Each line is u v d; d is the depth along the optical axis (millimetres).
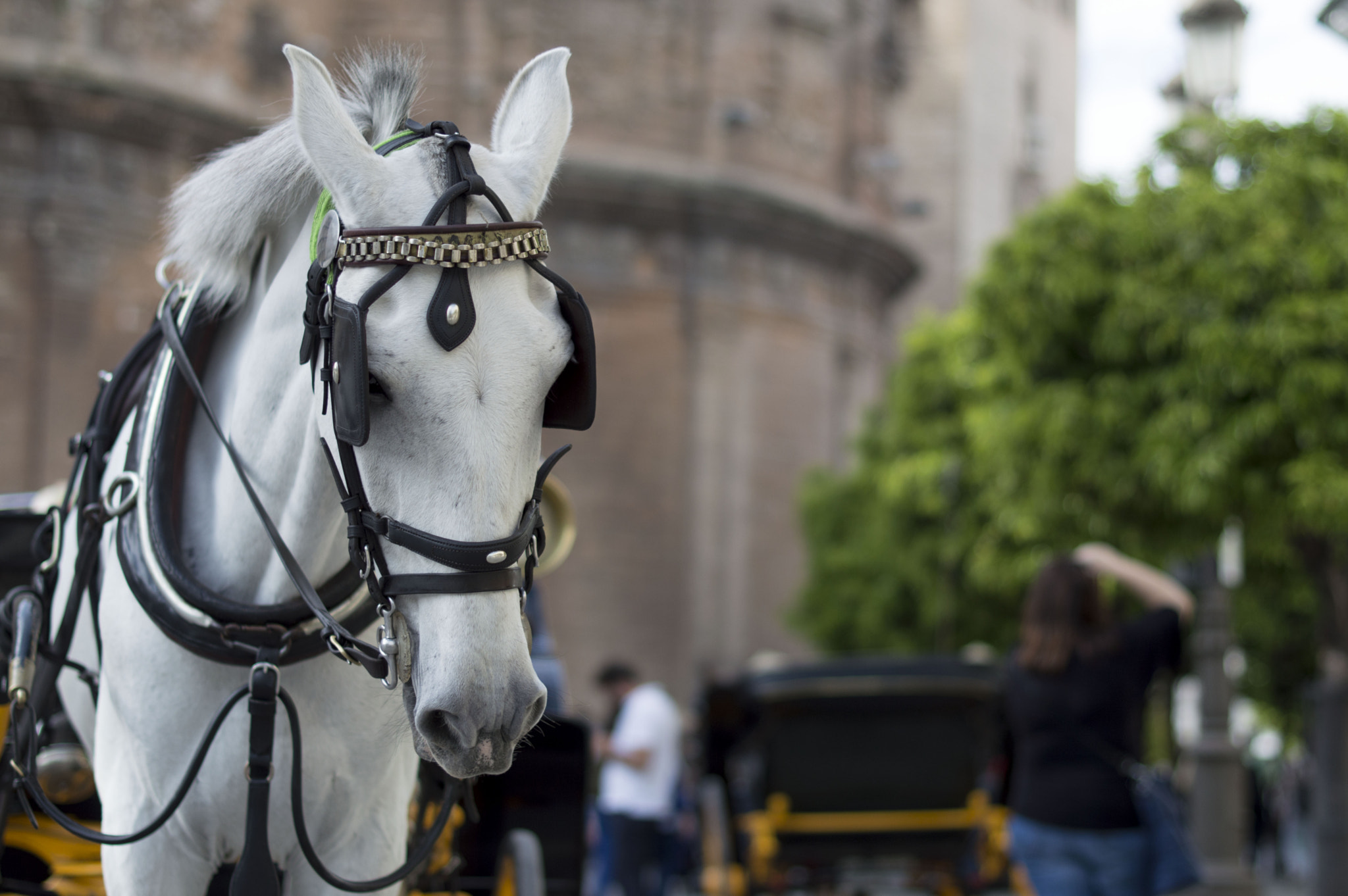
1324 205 10117
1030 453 10930
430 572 2131
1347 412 9609
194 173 2902
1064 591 5352
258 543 2734
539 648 5441
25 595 3160
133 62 21438
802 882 10102
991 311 11281
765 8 27641
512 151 2482
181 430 2879
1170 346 10336
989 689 9461
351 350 2129
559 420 2316
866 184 29547
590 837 11859
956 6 41688
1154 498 10336
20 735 2986
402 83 2719
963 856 9695
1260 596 20266
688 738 15508
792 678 9578
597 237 26016
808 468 27750
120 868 2793
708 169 26422
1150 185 10719
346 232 2229
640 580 25906
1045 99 44781
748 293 26828
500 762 2125
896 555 23078
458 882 4543
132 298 21391
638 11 26625
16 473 20484
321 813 2801
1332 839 10391
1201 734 11703
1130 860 5203
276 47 23312
